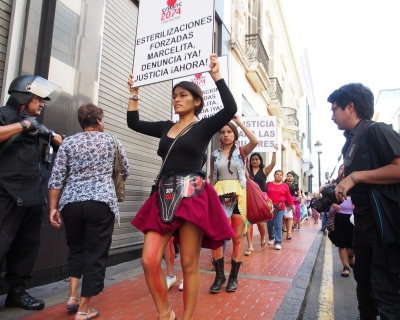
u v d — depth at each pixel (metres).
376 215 2.33
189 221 2.30
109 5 5.43
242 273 4.90
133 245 5.78
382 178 2.30
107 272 4.66
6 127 2.76
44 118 4.00
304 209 18.70
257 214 4.12
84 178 3.03
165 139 2.54
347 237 5.28
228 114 2.38
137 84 3.57
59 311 3.14
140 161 6.08
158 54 3.47
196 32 3.26
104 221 2.99
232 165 4.21
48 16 4.21
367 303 2.91
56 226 3.05
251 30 13.55
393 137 2.34
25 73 3.91
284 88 21.28
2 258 2.92
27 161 3.04
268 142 6.59
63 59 4.32
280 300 3.62
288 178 12.07
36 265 3.87
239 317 3.12
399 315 2.28
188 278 2.40
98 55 4.93
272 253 6.70
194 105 2.61
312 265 5.51
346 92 2.67
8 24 3.89
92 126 3.24
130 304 3.40
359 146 2.52
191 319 2.40
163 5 3.53
